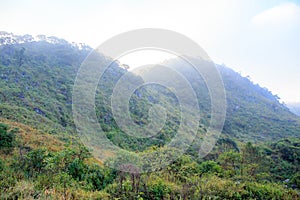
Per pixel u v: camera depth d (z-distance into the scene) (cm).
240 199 668
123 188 617
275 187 835
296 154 2153
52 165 712
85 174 707
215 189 689
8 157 844
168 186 655
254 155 1490
